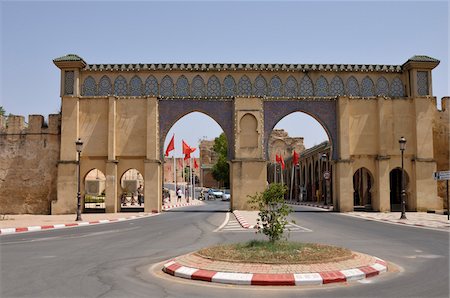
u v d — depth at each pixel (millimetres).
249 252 11141
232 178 32406
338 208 32875
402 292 8523
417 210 32469
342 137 32781
